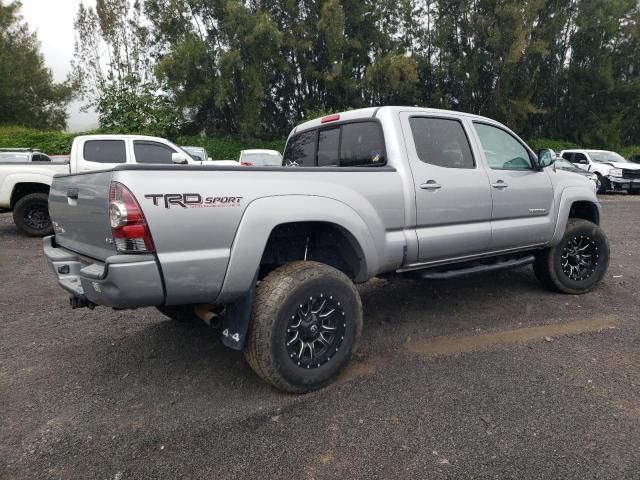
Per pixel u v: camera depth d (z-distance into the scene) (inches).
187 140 1007.6
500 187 174.1
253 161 655.8
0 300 212.1
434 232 155.9
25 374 140.5
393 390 126.3
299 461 98.9
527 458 98.0
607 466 95.1
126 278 103.8
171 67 964.0
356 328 131.6
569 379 130.1
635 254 290.2
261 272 141.3
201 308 128.1
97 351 156.3
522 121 1189.7
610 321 173.8
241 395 126.0
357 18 1074.1
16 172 357.4
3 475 96.7
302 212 124.0
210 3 1028.5
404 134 153.3
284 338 119.0
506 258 193.3
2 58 1304.1
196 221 110.3
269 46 999.0
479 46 1139.3
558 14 1135.6
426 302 199.8
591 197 208.7
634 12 1208.2
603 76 1188.5
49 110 1480.1
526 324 172.4
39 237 367.9
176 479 94.5
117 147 374.6
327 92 1109.7
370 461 98.2
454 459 98.2
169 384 133.0
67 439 108.3
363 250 136.6
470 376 132.9
